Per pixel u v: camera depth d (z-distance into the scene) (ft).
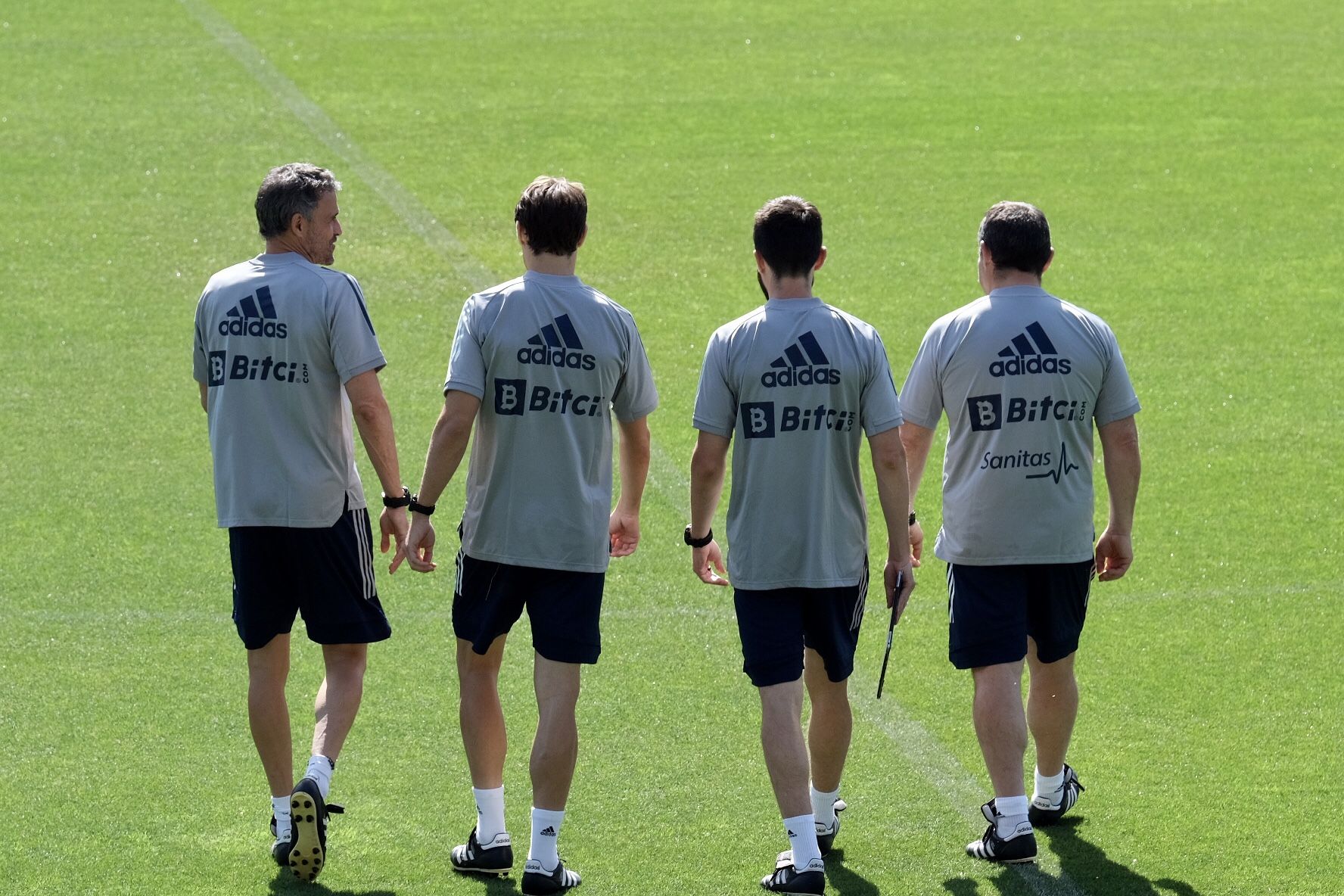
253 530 51.80
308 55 180.65
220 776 59.21
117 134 152.76
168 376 102.89
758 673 50.34
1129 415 53.31
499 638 52.13
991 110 170.40
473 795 58.34
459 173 147.43
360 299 51.93
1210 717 65.46
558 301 50.39
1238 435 97.40
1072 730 56.34
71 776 58.75
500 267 125.49
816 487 49.98
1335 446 96.07
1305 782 59.88
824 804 54.03
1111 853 54.54
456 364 50.29
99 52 177.06
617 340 50.93
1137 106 172.96
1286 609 76.13
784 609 50.65
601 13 203.82
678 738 63.05
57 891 50.88
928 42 195.62
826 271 125.59
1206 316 117.80
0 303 113.50
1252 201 144.87
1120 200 144.56
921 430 53.47
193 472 89.40
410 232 132.36
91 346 107.04
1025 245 52.24
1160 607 76.13
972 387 52.11
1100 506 87.66
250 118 159.53
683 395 101.86
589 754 61.46
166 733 62.44
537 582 51.52
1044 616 53.98
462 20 197.67
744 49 190.19
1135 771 60.80
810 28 200.34
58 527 82.07
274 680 52.90
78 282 118.52
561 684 51.21
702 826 56.18
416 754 61.31
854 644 52.21
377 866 53.06
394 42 187.52
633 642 71.82
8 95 161.68
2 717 63.31
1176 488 90.22
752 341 49.67
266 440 51.29
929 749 62.64
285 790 53.57
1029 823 52.60
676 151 155.53
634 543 55.16
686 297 119.65
